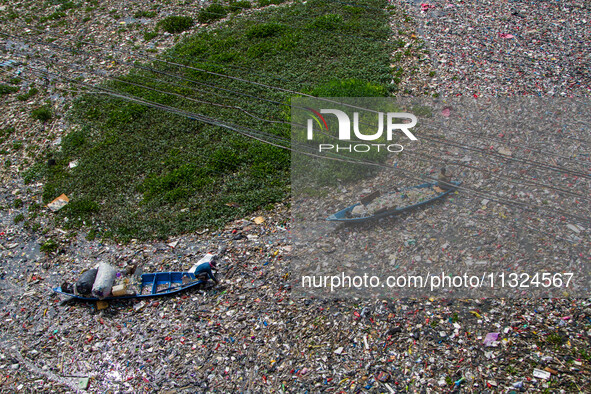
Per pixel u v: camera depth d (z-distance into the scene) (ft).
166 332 42.98
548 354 36.32
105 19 95.09
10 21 96.94
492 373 35.78
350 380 36.94
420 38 78.89
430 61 73.36
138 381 39.40
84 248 54.19
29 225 57.47
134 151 64.80
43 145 68.28
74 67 81.82
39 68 82.53
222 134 65.16
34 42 89.56
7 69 82.58
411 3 88.99
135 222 55.98
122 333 43.65
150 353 41.39
